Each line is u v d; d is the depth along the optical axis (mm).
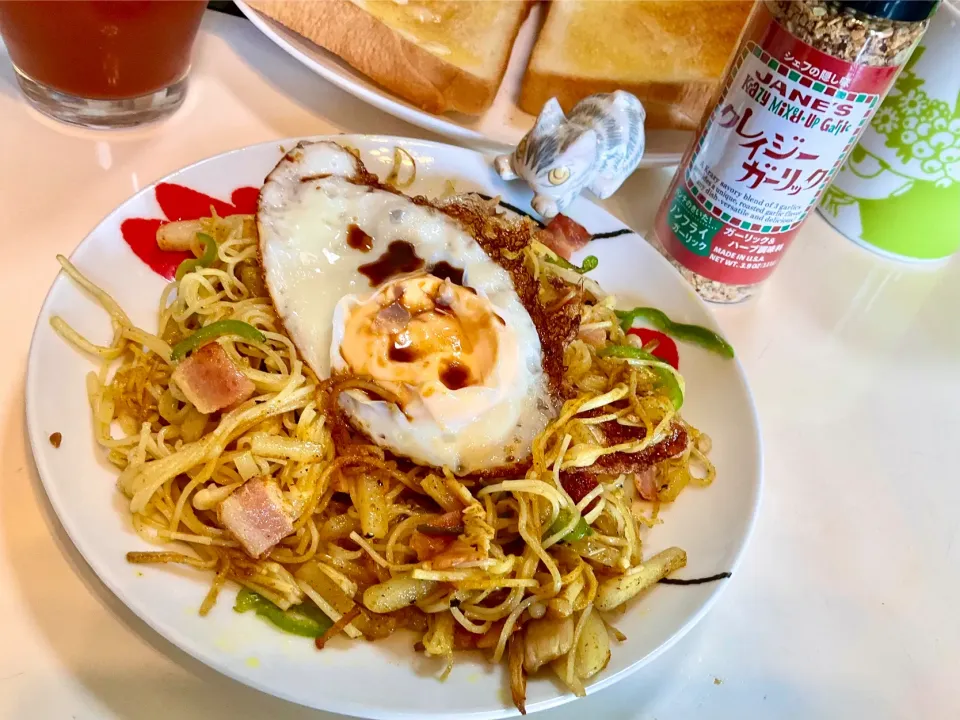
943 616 237
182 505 198
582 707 195
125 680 179
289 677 167
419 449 210
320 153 244
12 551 189
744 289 298
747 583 232
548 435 217
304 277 229
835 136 239
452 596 192
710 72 340
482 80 308
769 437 271
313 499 203
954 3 288
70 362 205
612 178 272
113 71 270
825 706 210
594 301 271
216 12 352
